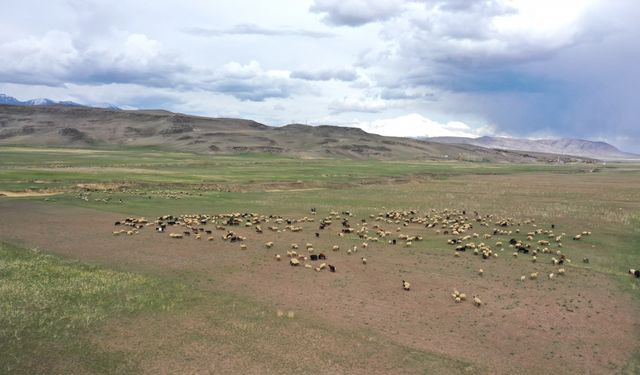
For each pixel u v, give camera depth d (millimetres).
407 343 23016
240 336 23312
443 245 43562
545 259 38625
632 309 27797
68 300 27438
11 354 20922
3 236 42875
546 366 21078
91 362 20531
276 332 23859
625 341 23672
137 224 49562
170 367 20266
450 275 34031
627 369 20938
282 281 32125
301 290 30344
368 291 30422
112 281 30938
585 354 22266
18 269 32688
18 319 24500
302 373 19969
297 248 41531
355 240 45125
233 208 65688
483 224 55156
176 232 46906
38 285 29516
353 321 25516
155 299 27969
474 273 34562
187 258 37375
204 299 28250
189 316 25641
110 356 21094
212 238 43875
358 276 33562
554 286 31734
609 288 31391
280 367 20422
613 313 27156
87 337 22875
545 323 25688
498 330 24750
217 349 21938
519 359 21672
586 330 24875
